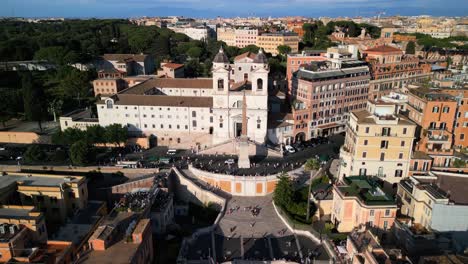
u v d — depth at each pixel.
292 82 188.38
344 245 91.88
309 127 174.50
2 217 90.50
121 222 90.81
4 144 171.88
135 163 145.12
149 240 88.50
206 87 198.00
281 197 112.94
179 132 170.12
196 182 132.00
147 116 169.50
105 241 78.62
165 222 109.81
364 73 186.38
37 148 148.62
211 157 151.75
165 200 114.75
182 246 97.38
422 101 119.06
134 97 173.38
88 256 75.69
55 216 113.50
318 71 174.75
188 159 150.38
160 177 128.75
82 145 142.12
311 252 94.31
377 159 112.12
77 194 114.31
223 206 118.19
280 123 168.62
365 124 109.06
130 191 128.75
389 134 109.56
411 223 92.50
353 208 98.75
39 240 90.94
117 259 74.25
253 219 111.50
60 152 149.38
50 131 181.50
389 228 94.25
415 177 100.31
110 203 129.50
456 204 86.06
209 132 169.12
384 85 198.75
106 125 171.62
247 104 158.88
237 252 95.88
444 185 96.69
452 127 119.25
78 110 194.88
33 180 117.12
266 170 134.25
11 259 80.62
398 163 111.88
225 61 156.00
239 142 137.50
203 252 96.31
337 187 103.75
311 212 110.62
